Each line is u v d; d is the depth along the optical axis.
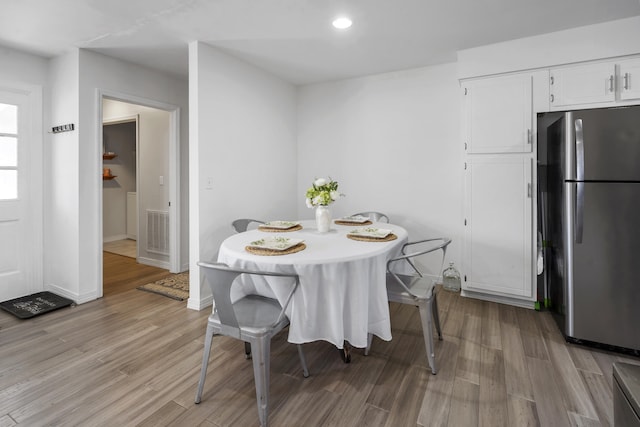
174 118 3.92
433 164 3.61
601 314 2.22
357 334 1.80
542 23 2.59
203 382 1.70
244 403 1.71
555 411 1.64
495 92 2.96
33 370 1.99
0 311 2.90
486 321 2.68
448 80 3.49
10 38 2.80
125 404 1.69
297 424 1.56
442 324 2.63
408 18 2.51
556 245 2.56
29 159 3.19
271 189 3.89
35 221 3.25
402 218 3.79
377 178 3.92
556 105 2.75
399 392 1.80
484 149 3.02
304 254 1.80
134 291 3.42
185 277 3.89
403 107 3.73
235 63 3.29
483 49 3.00
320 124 4.24
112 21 2.52
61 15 2.43
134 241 6.01
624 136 2.11
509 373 1.96
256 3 2.29
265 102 3.75
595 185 2.19
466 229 3.13
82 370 1.99
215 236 3.10
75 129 3.04
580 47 2.64
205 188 2.98
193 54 2.90
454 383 1.87
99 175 3.19
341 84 4.08
